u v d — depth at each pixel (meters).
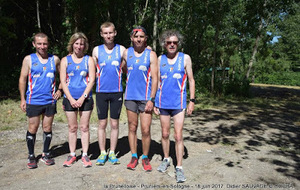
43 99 3.60
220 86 14.19
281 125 7.02
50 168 3.74
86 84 3.65
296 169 3.89
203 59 17.89
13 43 15.16
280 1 14.56
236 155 4.48
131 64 3.46
